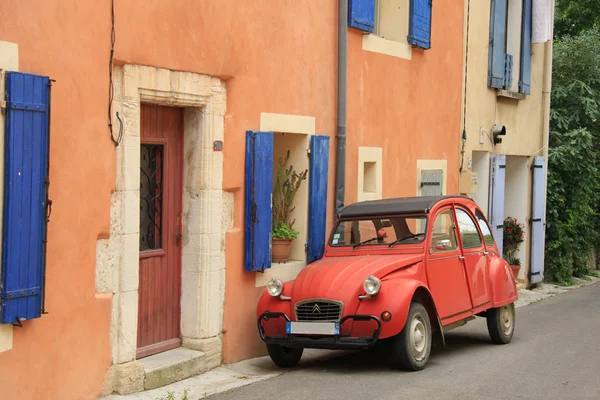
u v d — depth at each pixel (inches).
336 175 433.1
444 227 378.9
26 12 257.0
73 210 277.6
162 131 335.3
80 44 278.5
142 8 304.8
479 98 605.3
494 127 626.8
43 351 266.4
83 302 282.7
